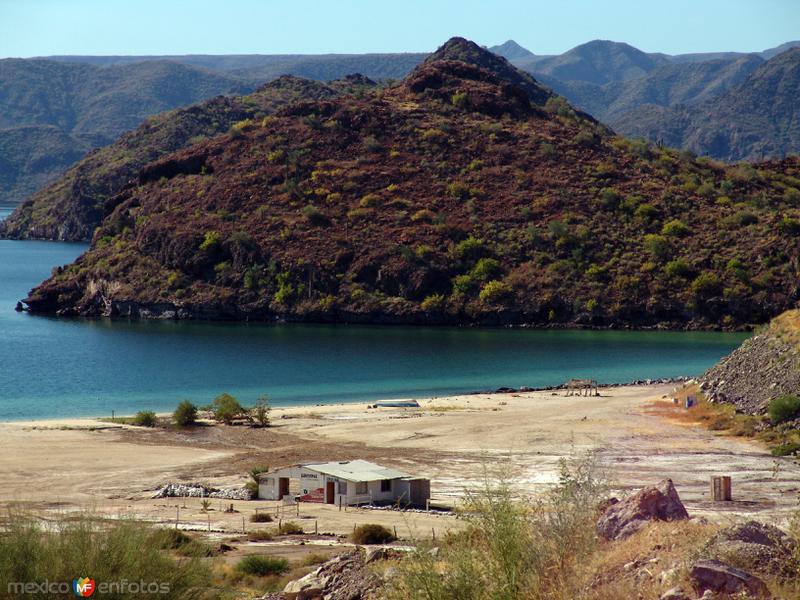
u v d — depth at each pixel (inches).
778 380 4151.1
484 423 4330.7
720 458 3248.0
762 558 817.5
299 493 2938.0
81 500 2849.4
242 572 1734.7
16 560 1031.6
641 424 4148.6
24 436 4158.5
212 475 3307.1
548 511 963.3
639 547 881.5
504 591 859.4
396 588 944.3
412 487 2763.3
